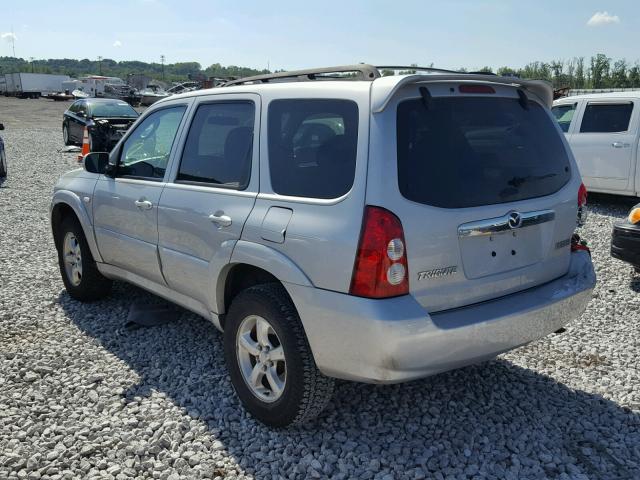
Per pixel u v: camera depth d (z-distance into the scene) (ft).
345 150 10.21
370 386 13.04
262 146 11.70
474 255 10.43
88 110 61.46
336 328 9.94
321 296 10.06
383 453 10.85
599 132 34.81
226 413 12.10
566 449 11.11
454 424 11.78
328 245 9.93
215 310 12.66
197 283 13.07
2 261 22.93
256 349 11.52
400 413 12.09
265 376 11.71
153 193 14.26
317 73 12.30
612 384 13.55
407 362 9.68
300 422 11.14
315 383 10.68
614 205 35.83
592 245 26.37
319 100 10.91
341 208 9.96
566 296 11.52
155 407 12.34
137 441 11.14
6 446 11.02
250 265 11.62
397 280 9.62
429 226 9.86
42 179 44.21
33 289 19.63
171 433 11.46
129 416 12.03
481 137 10.89
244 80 13.93
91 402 12.57
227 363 12.25
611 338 16.11
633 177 33.55
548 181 11.74
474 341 10.20
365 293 9.59
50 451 10.87
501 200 10.76
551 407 12.49
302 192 10.71
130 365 14.24
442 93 10.52
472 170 10.55
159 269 14.37
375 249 9.53
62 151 61.72
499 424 11.79
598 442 11.34
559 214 11.80
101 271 17.21
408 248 9.69
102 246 16.49
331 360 10.19
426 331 9.65
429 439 11.28
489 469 10.46
